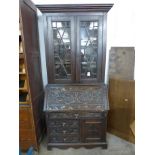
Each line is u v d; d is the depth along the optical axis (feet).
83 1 6.73
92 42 6.14
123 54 6.81
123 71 6.91
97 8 5.61
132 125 6.07
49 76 6.33
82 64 6.35
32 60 5.88
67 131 6.11
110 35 6.95
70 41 6.04
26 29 5.30
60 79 6.38
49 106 5.91
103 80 6.39
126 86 6.43
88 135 6.15
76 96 6.11
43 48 7.16
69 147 6.28
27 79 5.35
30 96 5.53
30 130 5.88
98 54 6.13
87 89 6.24
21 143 5.99
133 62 6.75
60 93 6.18
